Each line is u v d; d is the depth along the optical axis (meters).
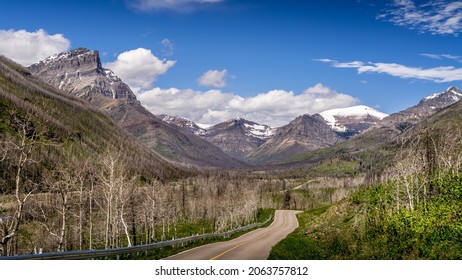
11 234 31.27
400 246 31.83
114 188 53.53
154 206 78.94
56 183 48.16
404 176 59.97
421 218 40.59
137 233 91.75
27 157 32.84
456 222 35.78
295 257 33.72
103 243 75.44
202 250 41.16
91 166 56.56
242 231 78.62
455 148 72.75
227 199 141.25
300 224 99.06
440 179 56.78
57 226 63.09
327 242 50.12
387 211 55.78
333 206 79.06
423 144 69.50
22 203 32.19
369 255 31.64
